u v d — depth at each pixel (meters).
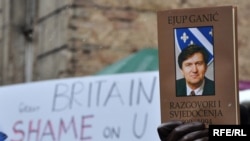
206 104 3.40
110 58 10.38
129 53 10.44
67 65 10.23
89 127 7.88
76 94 8.08
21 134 8.32
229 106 3.38
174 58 3.45
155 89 7.61
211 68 3.41
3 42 11.47
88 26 10.35
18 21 11.43
